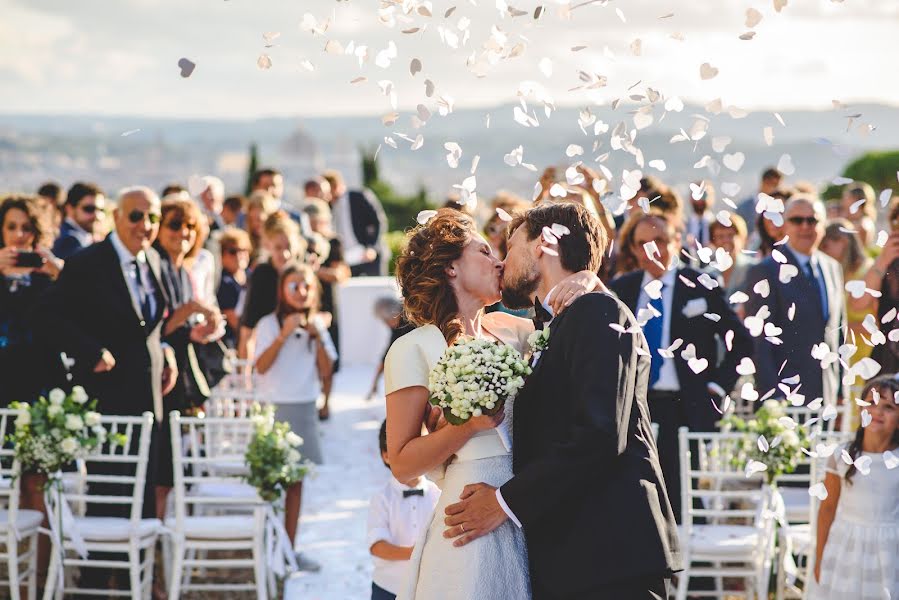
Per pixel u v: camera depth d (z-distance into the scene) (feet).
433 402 8.94
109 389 17.04
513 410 9.19
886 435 13.84
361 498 23.06
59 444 15.16
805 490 17.63
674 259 9.00
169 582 17.51
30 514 16.05
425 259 9.68
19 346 18.24
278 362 21.66
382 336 41.81
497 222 17.63
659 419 16.81
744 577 16.61
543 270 9.41
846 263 23.80
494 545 8.95
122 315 17.02
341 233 40.09
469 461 9.24
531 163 9.32
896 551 13.89
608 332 8.64
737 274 23.34
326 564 18.63
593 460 8.36
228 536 16.19
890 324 17.30
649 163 8.89
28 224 19.03
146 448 15.78
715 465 15.96
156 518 17.28
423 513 12.98
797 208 18.86
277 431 16.47
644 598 8.54
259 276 24.63
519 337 10.19
